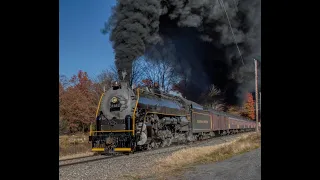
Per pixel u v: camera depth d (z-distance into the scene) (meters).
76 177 8.52
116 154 14.23
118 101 14.70
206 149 14.96
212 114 26.77
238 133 39.16
